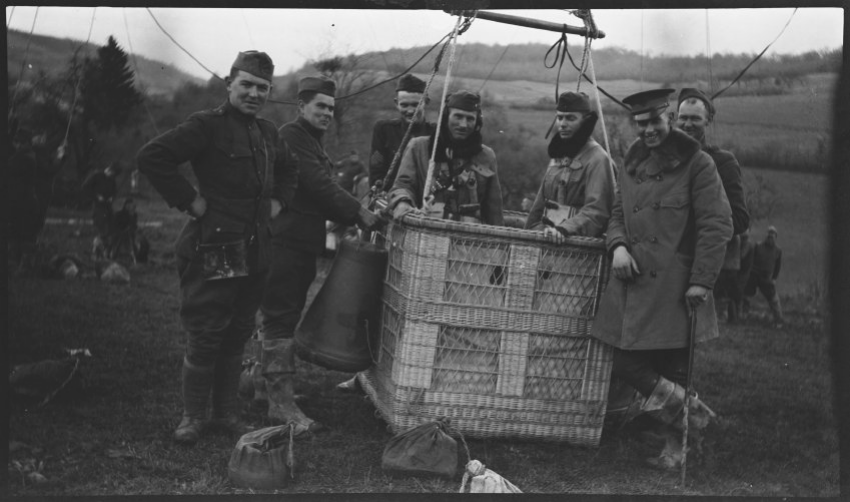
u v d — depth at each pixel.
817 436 4.72
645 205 4.07
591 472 4.05
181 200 3.87
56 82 8.26
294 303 4.61
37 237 7.70
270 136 4.25
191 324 4.05
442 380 4.30
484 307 4.29
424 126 5.72
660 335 3.98
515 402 4.36
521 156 12.79
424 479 3.86
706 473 4.05
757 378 6.07
